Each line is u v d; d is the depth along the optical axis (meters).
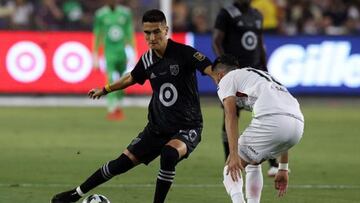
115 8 54.38
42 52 62.84
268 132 23.69
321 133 49.41
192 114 24.97
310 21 71.94
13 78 62.88
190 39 63.53
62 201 25.47
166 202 28.47
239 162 23.03
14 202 28.09
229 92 23.67
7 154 39.88
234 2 35.16
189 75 24.88
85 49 62.94
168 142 24.58
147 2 67.94
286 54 63.38
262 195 29.95
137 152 25.06
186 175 34.31
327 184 32.75
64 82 62.97
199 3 70.19
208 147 43.16
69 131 48.97
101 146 42.78
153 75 25.00
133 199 28.89
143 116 57.09
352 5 73.50
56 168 35.88
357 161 39.28
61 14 66.56
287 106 23.91
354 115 58.38
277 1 71.31
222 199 29.11
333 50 63.69
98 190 30.58
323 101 64.88
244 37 34.88
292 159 39.75
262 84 24.03
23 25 66.12
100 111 60.06
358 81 63.97
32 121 53.88
